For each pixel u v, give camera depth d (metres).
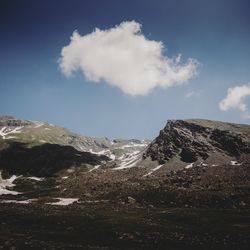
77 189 192.50
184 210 118.94
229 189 144.75
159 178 191.25
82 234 78.81
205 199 133.75
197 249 64.44
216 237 74.69
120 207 133.50
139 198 151.50
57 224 92.25
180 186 163.88
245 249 63.72
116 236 76.69
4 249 58.16
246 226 87.56
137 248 65.06
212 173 181.00
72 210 125.06
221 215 105.19
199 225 90.50
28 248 59.69
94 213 115.56
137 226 89.19
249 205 123.19
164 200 142.50
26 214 109.69
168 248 65.25
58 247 61.97
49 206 139.25
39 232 79.75
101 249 62.38
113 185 187.62
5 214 108.31
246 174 169.00
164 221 97.88
